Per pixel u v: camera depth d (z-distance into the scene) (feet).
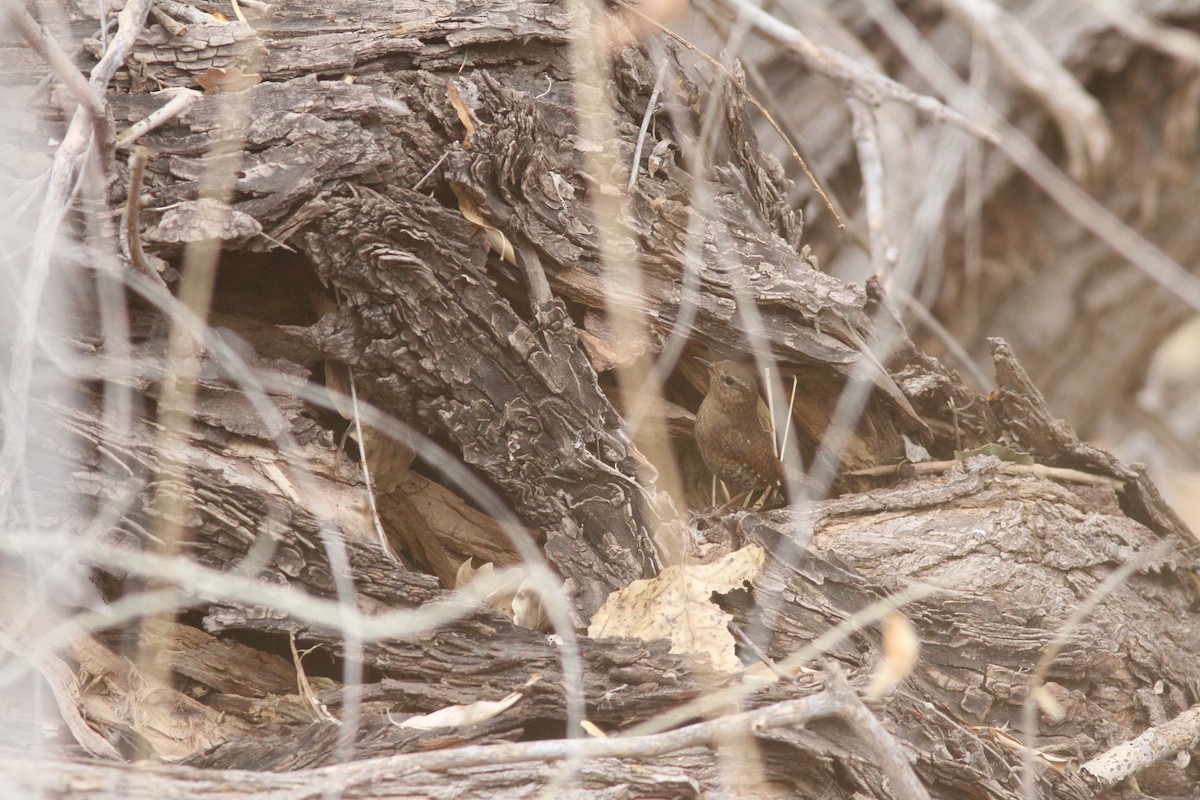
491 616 17.75
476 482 19.22
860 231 37.78
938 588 20.39
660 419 23.84
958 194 39.96
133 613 16.38
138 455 17.34
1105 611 21.44
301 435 18.80
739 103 25.23
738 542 19.90
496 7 22.07
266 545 17.54
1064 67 39.83
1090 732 20.06
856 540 21.38
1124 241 35.55
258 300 20.22
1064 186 36.37
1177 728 20.13
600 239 20.97
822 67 30.55
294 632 17.10
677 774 15.60
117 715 16.28
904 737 17.61
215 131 18.78
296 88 19.52
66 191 16.61
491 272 20.97
